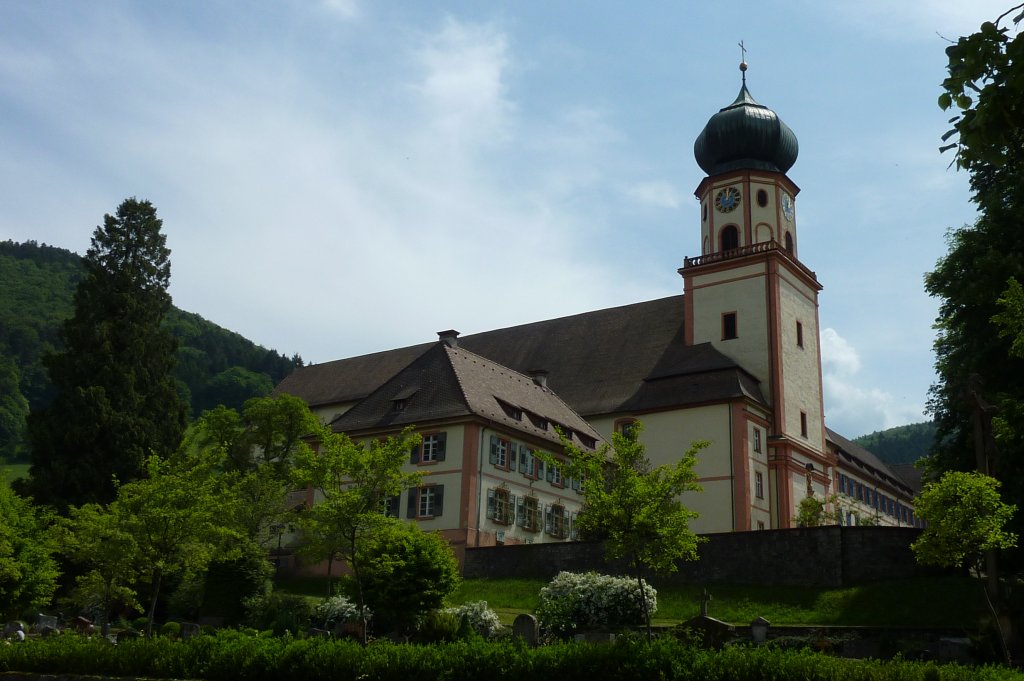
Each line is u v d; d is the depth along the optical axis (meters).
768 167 69.31
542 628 34.22
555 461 28.94
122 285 58.41
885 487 96.31
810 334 69.44
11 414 126.94
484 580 46.16
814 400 68.62
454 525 51.03
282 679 21.62
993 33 9.20
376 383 79.12
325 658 21.33
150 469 35.09
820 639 30.05
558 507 57.47
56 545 38.12
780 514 61.69
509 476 54.12
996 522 26.05
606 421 66.06
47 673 23.55
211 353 170.75
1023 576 36.53
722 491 60.28
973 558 34.53
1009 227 38.28
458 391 54.44
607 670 19.20
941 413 40.78
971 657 26.67
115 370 55.34
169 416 56.91
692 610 38.22
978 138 9.40
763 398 64.19
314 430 56.84
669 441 63.09
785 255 66.69
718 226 68.94
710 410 62.03
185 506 33.50
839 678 17.56
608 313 75.81
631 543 27.44
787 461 62.59
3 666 23.92
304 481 32.41
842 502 69.69
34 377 141.25
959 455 38.41
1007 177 36.59
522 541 54.03
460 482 51.56
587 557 43.84
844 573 39.00
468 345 81.38
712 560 41.72
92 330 56.12
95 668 23.27
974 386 31.58
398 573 34.59
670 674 18.66
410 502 52.88
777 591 39.31
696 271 68.81
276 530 45.47
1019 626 27.55
